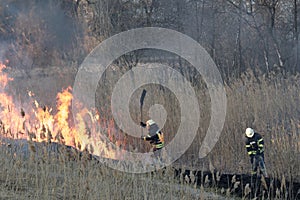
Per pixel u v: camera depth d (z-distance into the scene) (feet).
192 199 63.00
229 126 98.58
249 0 169.89
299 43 160.56
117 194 57.57
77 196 56.54
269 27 165.07
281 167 84.17
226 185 75.25
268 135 93.30
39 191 56.90
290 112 98.73
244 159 93.91
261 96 100.37
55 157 61.82
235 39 165.37
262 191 70.74
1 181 60.49
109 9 156.97
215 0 166.61
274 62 165.68
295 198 69.67
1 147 64.49
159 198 58.85
